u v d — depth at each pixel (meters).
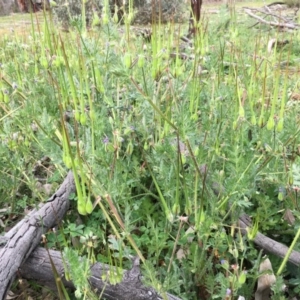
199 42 2.05
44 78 2.32
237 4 9.52
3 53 3.19
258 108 2.11
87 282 1.28
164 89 2.16
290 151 1.95
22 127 2.09
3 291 1.42
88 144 1.63
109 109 2.19
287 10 7.53
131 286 1.46
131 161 2.00
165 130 1.71
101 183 1.47
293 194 1.77
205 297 1.63
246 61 2.78
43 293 1.75
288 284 1.67
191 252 1.62
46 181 2.28
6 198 2.10
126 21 2.00
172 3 6.02
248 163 1.67
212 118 1.97
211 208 1.61
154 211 1.96
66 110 2.16
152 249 1.66
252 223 1.72
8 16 8.71
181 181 1.69
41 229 1.67
